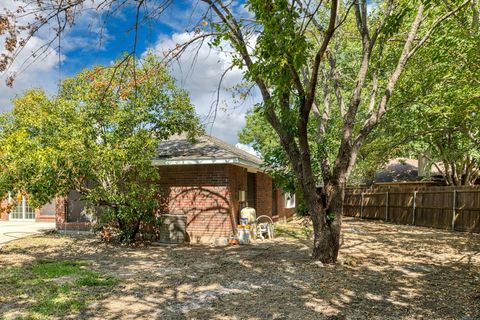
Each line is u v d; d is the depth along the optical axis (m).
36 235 14.15
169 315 5.39
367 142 14.69
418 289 6.82
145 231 13.39
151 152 12.16
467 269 8.56
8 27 4.39
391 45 12.03
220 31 7.04
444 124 12.43
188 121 13.21
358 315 5.41
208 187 13.09
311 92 7.55
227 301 6.04
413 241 13.05
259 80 8.55
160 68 10.05
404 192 20.33
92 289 6.73
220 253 10.69
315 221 9.05
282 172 10.42
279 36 5.21
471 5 9.16
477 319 5.31
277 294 6.42
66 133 11.34
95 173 11.56
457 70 10.38
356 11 9.22
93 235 14.11
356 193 25.39
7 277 7.56
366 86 14.71
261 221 17.03
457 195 16.48
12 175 10.05
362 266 8.73
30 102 13.05
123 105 12.00
